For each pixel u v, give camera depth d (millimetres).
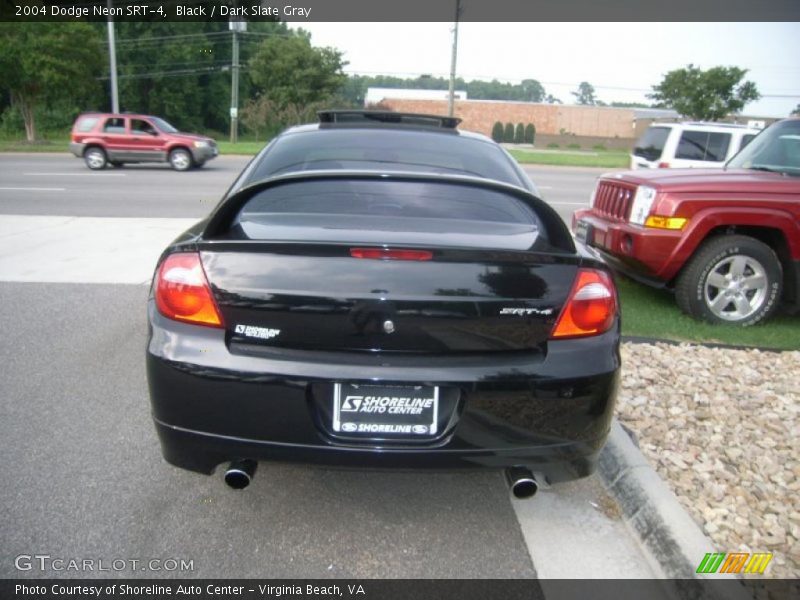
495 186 2551
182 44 58906
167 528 2625
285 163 3350
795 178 5293
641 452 3043
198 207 11891
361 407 2273
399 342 2268
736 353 4609
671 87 47844
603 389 2383
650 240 5121
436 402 2273
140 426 3459
